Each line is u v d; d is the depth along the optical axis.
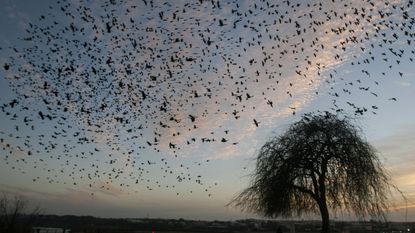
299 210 29.12
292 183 27.25
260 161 28.05
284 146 27.61
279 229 33.97
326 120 27.56
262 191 27.48
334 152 26.50
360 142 26.55
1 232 20.17
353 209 26.88
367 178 25.95
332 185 27.02
